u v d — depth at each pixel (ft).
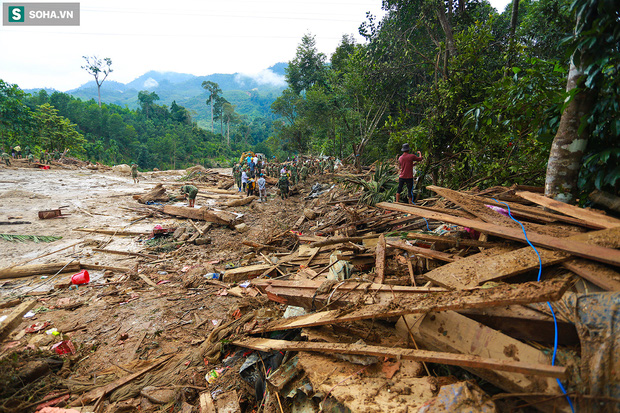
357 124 83.51
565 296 7.52
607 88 10.87
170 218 39.37
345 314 9.86
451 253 12.71
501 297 7.14
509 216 12.02
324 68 126.31
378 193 32.65
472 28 25.80
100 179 75.31
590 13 10.80
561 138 12.39
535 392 6.49
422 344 8.77
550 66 15.88
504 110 18.56
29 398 10.37
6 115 129.59
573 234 9.98
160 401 10.93
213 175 84.48
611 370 5.89
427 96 29.35
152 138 319.47
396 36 44.93
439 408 6.37
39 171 81.76
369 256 15.84
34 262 24.23
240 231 33.65
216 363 12.75
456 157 27.02
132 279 21.77
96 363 13.12
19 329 15.38
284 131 138.41
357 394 7.53
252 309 15.87
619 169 10.82
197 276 22.07
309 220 36.58
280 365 10.43
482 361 6.68
